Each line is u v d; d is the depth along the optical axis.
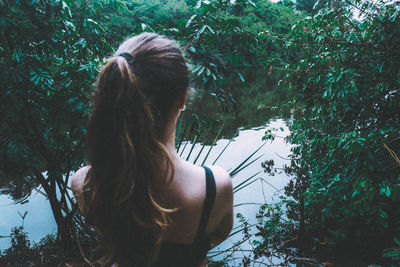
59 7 1.73
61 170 1.93
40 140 1.83
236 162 4.07
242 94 10.20
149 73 0.49
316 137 2.89
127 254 0.54
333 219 2.74
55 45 1.76
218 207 0.58
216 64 1.53
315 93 2.81
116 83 0.48
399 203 2.29
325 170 2.59
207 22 1.57
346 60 2.54
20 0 1.47
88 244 2.16
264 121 6.25
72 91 1.87
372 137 1.96
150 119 0.48
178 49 0.54
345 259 2.25
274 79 15.47
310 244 2.48
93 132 0.50
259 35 3.02
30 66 1.58
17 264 2.14
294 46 3.01
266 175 3.70
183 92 0.53
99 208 0.52
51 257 2.17
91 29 1.94
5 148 1.48
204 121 1.88
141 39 0.53
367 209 1.99
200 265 0.59
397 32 2.08
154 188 0.51
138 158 0.48
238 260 2.28
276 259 2.29
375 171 1.95
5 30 1.48
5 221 2.76
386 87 2.36
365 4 2.33
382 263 2.15
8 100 1.47
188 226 0.55
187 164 0.57
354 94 2.33
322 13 2.71
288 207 3.00
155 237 0.54
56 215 2.09
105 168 0.49
